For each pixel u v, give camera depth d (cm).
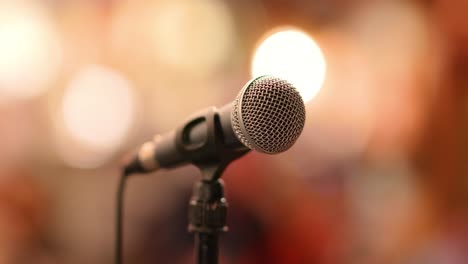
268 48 189
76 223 160
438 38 169
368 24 204
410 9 184
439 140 153
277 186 150
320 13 237
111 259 158
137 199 139
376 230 150
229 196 133
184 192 137
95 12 222
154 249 136
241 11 253
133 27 229
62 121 194
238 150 58
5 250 145
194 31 235
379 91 176
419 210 142
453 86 161
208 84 235
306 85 183
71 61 217
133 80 225
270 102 50
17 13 204
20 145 183
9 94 194
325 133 183
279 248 141
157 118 220
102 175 177
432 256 129
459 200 141
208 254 60
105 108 201
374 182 160
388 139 167
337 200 163
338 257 149
